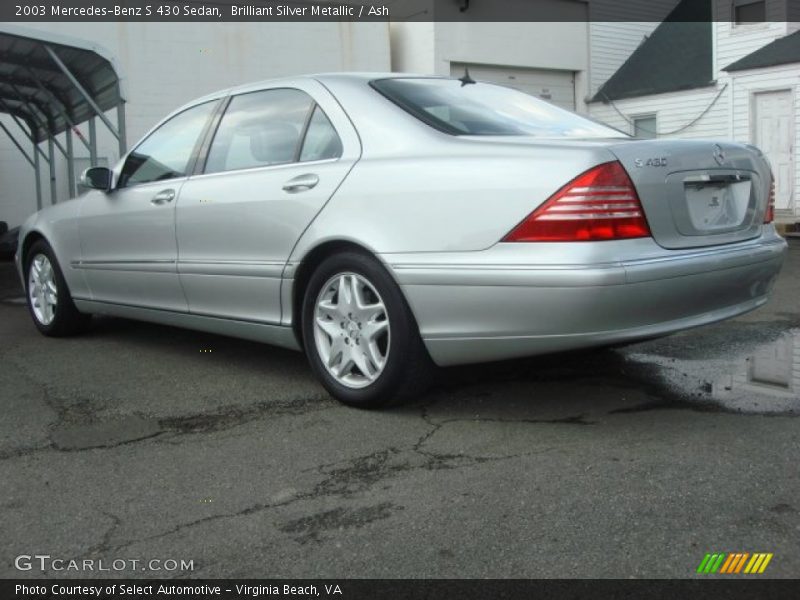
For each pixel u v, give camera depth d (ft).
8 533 8.46
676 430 10.86
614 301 9.80
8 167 43.39
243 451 10.65
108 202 16.47
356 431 11.26
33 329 19.97
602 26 59.88
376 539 8.09
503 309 10.25
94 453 10.73
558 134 12.05
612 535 7.96
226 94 14.92
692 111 52.75
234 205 13.42
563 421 11.40
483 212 10.34
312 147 12.79
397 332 11.27
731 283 11.19
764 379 13.34
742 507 8.45
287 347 13.39
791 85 45.78
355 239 11.50
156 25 43.21
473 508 8.67
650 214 10.27
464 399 12.55
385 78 13.11
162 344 17.54
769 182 12.70
